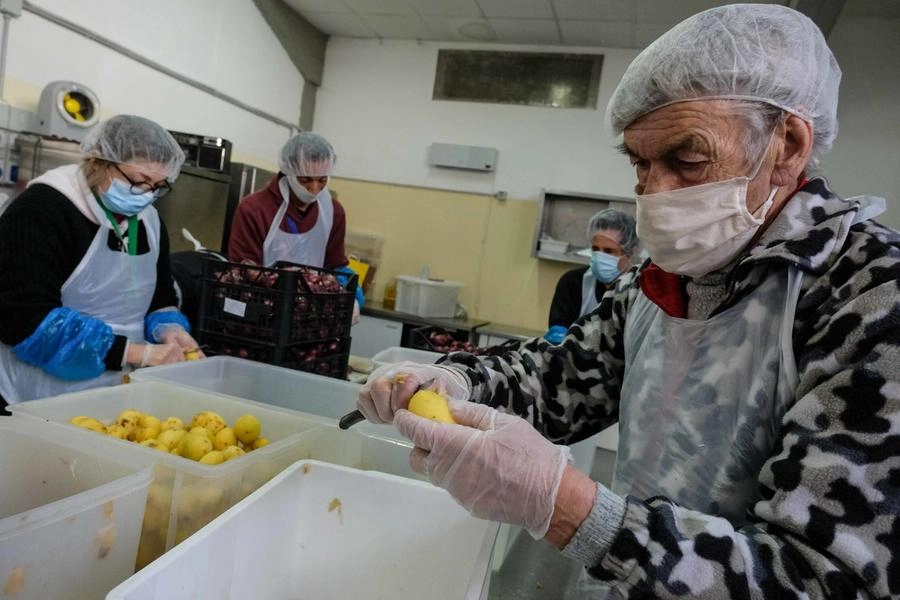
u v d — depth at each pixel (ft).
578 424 3.24
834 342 1.84
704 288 2.52
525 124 13.14
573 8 10.94
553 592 4.61
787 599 1.59
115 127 4.67
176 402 3.71
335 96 14.44
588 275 9.05
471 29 12.62
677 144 2.19
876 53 10.76
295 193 7.76
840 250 2.08
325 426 3.31
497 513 1.94
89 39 8.54
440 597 2.56
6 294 4.25
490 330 11.77
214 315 5.05
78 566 2.14
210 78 11.07
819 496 1.66
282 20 12.79
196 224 9.55
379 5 12.09
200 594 2.02
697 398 2.39
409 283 12.44
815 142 2.35
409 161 13.96
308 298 4.97
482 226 13.51
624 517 1.80
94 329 4.38
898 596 1.56
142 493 2.38
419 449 2.07
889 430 1.63
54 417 3.13
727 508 2.26
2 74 7.40
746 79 2.09
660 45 2.32
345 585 2.69
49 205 4.50
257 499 2.33
